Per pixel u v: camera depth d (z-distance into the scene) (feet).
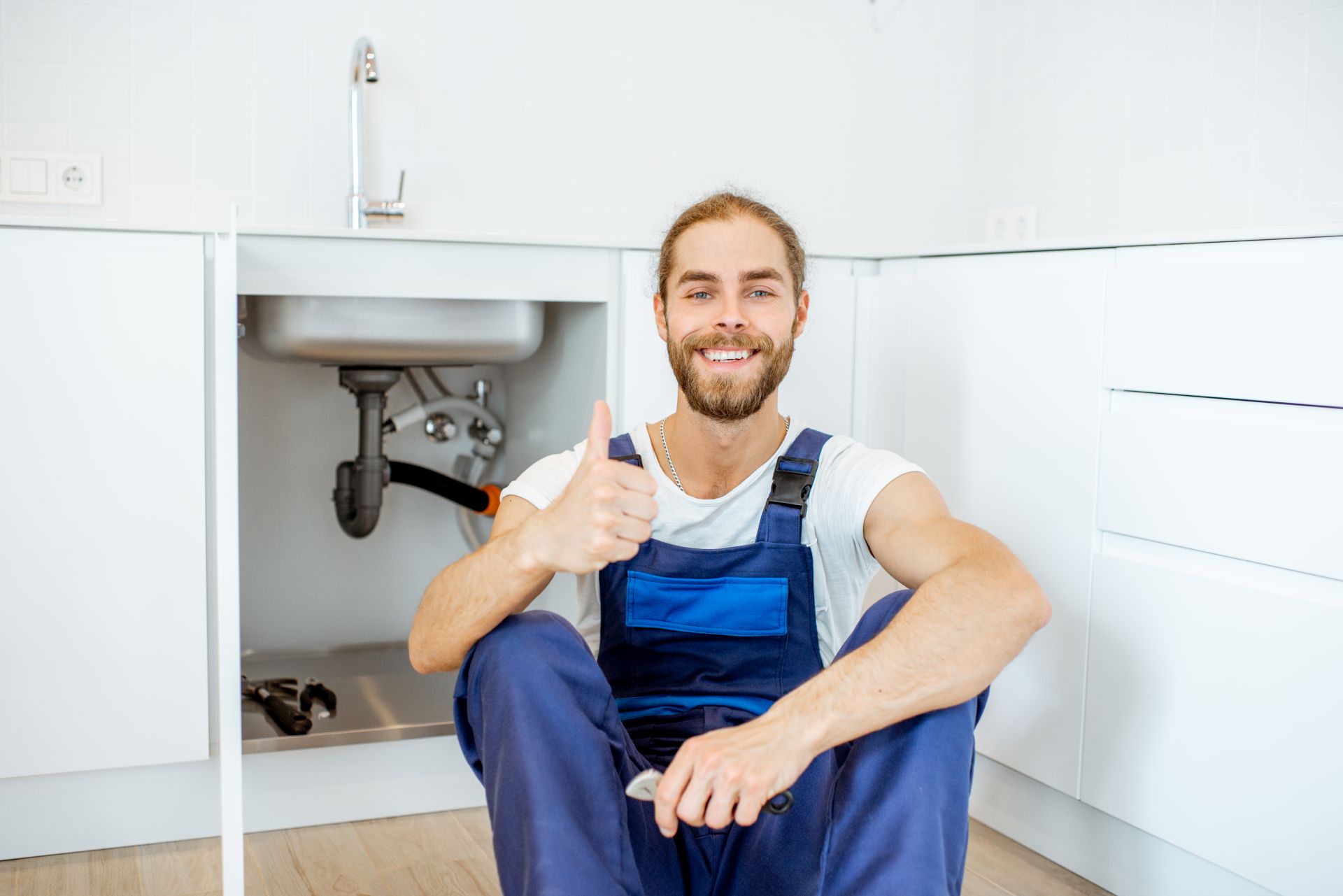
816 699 3.34
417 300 6.22
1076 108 7.79
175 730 5.39
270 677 7.20
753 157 8.29
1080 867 5.36
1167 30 7.16
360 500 7.22
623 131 7.91
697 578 4.18
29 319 5.05
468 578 3.64
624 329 6.13
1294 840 4.29
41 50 6.61
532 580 3.53
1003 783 5.81
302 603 7.71
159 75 6.82
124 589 5.26
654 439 4.42
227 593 4.30
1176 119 7.11
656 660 4.21
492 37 7.52
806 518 4.19
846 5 8.44
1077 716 5.22
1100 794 5.10
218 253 4.34
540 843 3.15
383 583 7.90
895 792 3.34
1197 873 4.77
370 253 5.66
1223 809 4.55
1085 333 5.18
